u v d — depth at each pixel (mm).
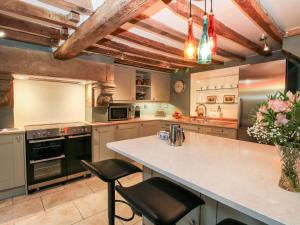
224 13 1906
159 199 1132
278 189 928
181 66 4395
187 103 4801
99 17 1541
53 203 2359
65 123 3426
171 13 1896
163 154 1501
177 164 1270
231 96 3959
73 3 1562
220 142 1947
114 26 1615
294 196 862
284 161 924
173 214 992
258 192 896
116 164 1700
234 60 3719
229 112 4012
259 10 1669
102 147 3412
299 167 885
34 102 3148
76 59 3127
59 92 3428
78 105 3701
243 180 1026
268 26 2004
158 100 4852
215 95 4238
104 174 1479
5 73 2486
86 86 3699
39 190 2693
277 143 934
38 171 2705
